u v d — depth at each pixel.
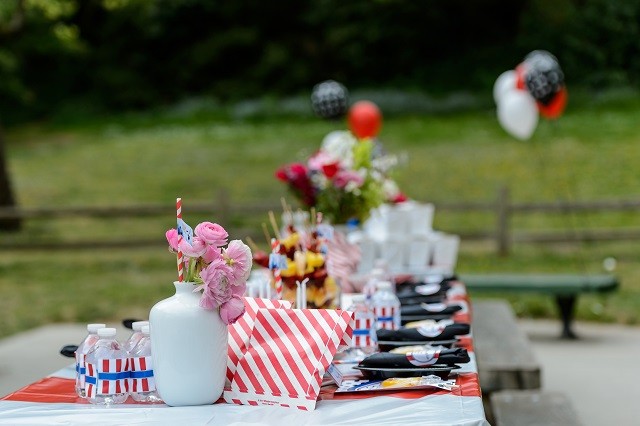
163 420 2.70
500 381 5.55
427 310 4.18
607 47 25.66
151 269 12.27
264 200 15.99
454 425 2.57
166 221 15.38
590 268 11.66
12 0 15.70
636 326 9.11
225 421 2.69
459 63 27.38
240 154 19.50
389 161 6.55
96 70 28.44
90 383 2.93
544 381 6.94
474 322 6.83
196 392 2.86
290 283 3.81
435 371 3.12
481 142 19.27
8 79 25.14
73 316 9.69
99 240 12.90
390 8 27.75
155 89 28.34
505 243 12.41
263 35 29.02
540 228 14.07
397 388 2.98
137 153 20.19
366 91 26.25
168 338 2.84
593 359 7.66
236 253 2.88
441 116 23.19
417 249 6.22
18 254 13.37
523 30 27.08
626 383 6.84
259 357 2.94
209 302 2.84
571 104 23.14
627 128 19.66
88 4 27.98
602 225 14.00
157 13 28.36
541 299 10.09
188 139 21.61
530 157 17.70
